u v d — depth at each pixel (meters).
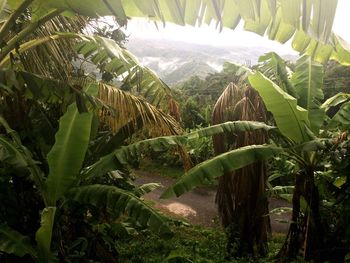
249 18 1.64
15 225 3.77
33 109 4.18
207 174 4.55
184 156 5.09
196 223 9.45
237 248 6.36
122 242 6.44
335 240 5.49
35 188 4.06
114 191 3.66
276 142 5.58
